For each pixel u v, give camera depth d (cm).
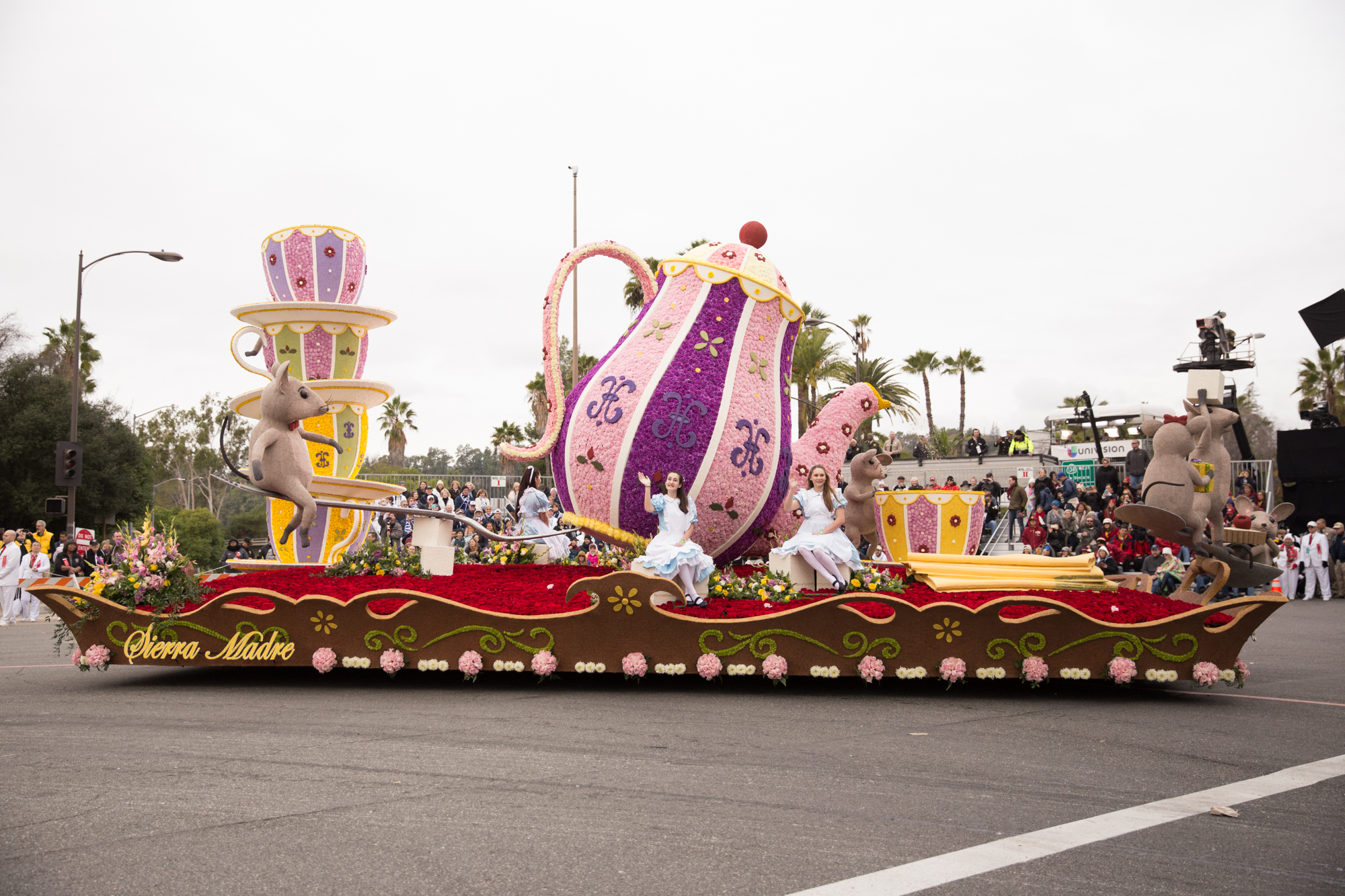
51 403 3847
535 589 974
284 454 1100
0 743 659
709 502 1047
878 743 674
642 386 1051
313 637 908
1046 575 999
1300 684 973
